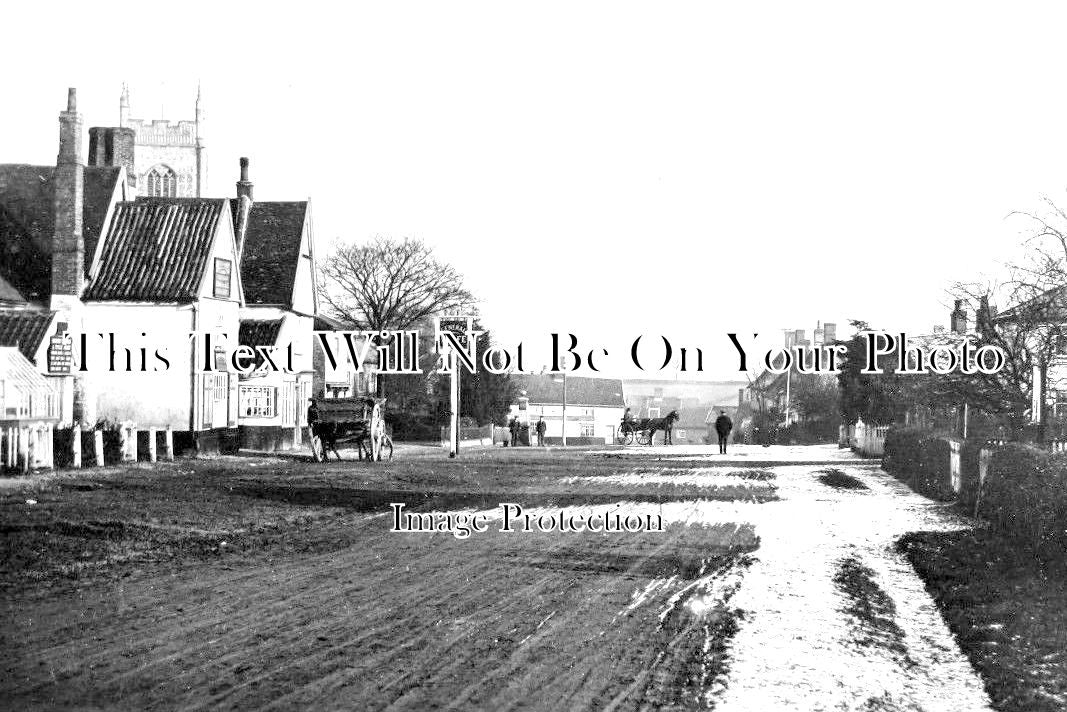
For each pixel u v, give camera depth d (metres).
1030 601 11.89
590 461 40.81
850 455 49.75
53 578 12.62
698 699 7.88
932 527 19.36
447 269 79.69
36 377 32.97
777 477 32.75
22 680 8.09
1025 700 8.12
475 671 8.52
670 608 11.22
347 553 15.14
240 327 48.56
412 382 74.12
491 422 76.81
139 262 42.28
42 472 27.08
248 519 18.91
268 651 9.09
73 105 40.34
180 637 9.57
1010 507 16.67
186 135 112.44
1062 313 26.03
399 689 7.95
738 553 15.52
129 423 32.41
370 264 78.31
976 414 31.73
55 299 40.06
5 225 41.75
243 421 46.28
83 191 43.53
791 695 8.09
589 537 17.16
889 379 46.16
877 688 8.41
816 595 12.25
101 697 7.67
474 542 16.44
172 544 15.70
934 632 10.55
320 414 37.22
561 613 10.86
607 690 8.04
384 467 34.28
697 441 140.25
